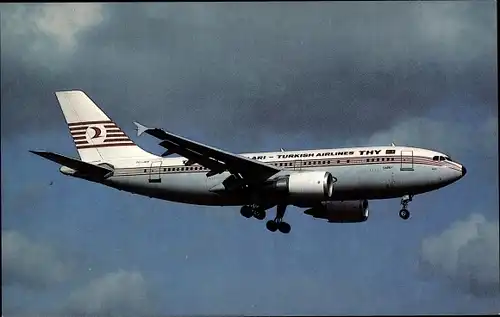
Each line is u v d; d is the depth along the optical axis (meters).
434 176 121.00
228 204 129.00
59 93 139.38
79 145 138.25
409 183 121.62
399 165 121.69
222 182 127.75
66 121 139.00
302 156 125.62
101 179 132.75
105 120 138.38
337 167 123.50
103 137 137.75
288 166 125.50
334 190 123.69
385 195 123.38
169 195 131.12
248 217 132.25
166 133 118.81
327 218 131.50
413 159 121.69
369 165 122.44
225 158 123.44
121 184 132.38
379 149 123.31
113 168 132.88
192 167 129.75
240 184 125.62
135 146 136.88
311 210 131.62
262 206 128.38
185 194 130.12
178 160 131.25
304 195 122.62
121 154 136.62
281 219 128.75
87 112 138.88
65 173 132.12
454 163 121.62
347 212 130.50
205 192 129.00
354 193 123.50
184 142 120.62
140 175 131.62
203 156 123.94
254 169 124.69
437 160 121.38
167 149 122.81
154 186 131.00
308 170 124.62
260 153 127.50
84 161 133.75
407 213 123.12
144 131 117.88
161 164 131.38
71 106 139.25
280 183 123.38
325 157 124.62
